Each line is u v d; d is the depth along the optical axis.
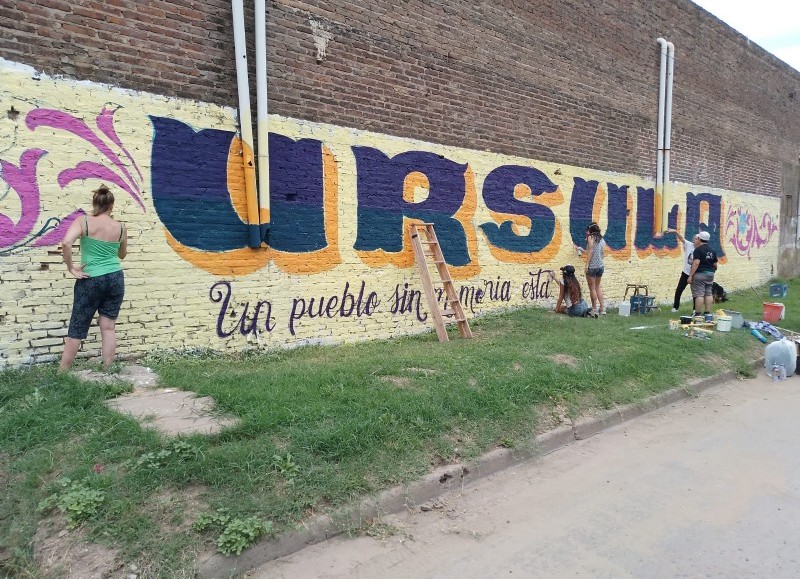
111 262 5.22
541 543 3.46
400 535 3.55
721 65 15.45
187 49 6.18
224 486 3.47
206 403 4.63
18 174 5.27
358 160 7.71
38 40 5.32
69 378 4.81
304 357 6.68
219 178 6.48
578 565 3.21
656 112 13.20
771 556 3.29
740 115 16.55
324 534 3.43
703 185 15.19
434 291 8.43
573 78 11.02
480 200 9.39
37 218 5.38
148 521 3.11
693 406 6.49
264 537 3.20
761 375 8.11
